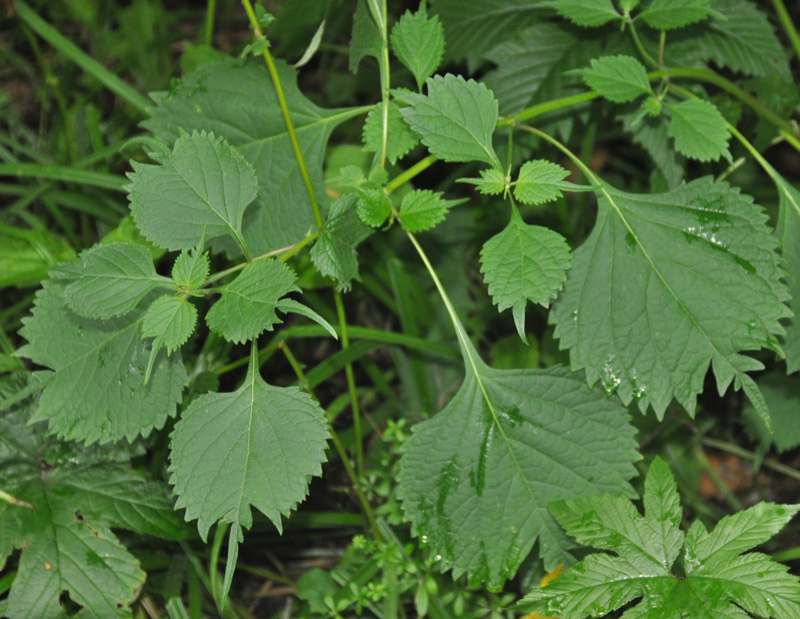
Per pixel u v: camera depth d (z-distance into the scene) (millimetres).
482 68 1039
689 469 979
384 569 886
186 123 891
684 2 857
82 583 846
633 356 833
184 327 788
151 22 1075
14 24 1117
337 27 972
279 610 941
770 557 812
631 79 852
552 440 843
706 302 829
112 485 867
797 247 862
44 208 1032
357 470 958
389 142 850
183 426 802
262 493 798
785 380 967
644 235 838
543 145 976
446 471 843
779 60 922
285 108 859
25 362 961
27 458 865
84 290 792
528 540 841
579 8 867
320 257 815
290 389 804
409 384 972
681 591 811
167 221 811
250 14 843
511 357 986
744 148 967
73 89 1078
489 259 807
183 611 867
